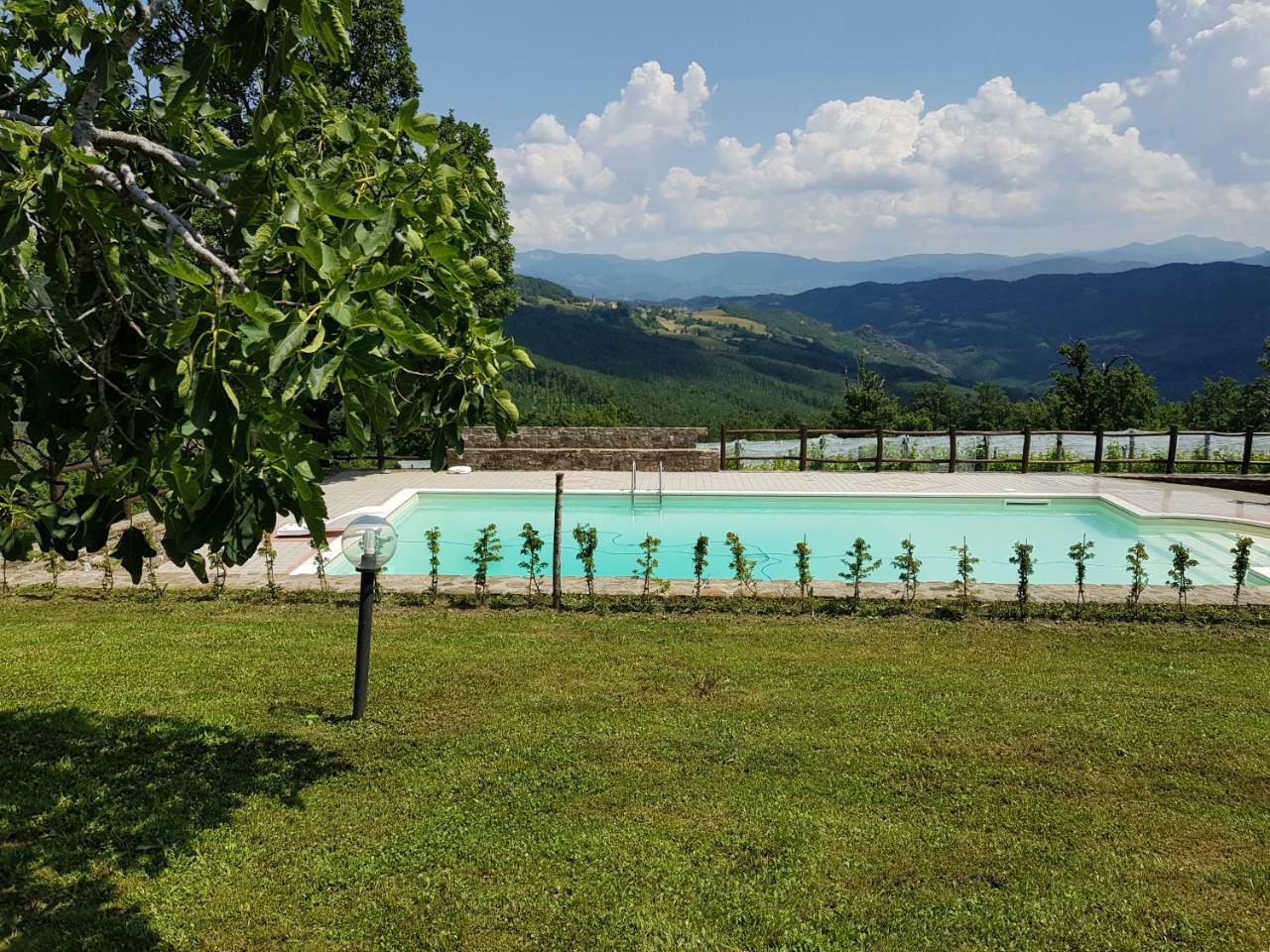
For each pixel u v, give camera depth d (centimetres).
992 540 1259
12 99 295
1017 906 338
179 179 325
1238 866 368
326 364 193
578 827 395
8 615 719
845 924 328
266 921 328
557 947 314
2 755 458
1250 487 1466
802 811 411
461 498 1457
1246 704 547
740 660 629
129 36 255
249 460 222
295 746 479
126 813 402
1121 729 507
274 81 223
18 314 251
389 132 311
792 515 1418
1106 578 1063
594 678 590
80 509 248
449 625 710
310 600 772
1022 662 629
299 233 230
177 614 729
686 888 349
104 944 312
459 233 294
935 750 479
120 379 268
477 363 283
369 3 1485
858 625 719
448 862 367
